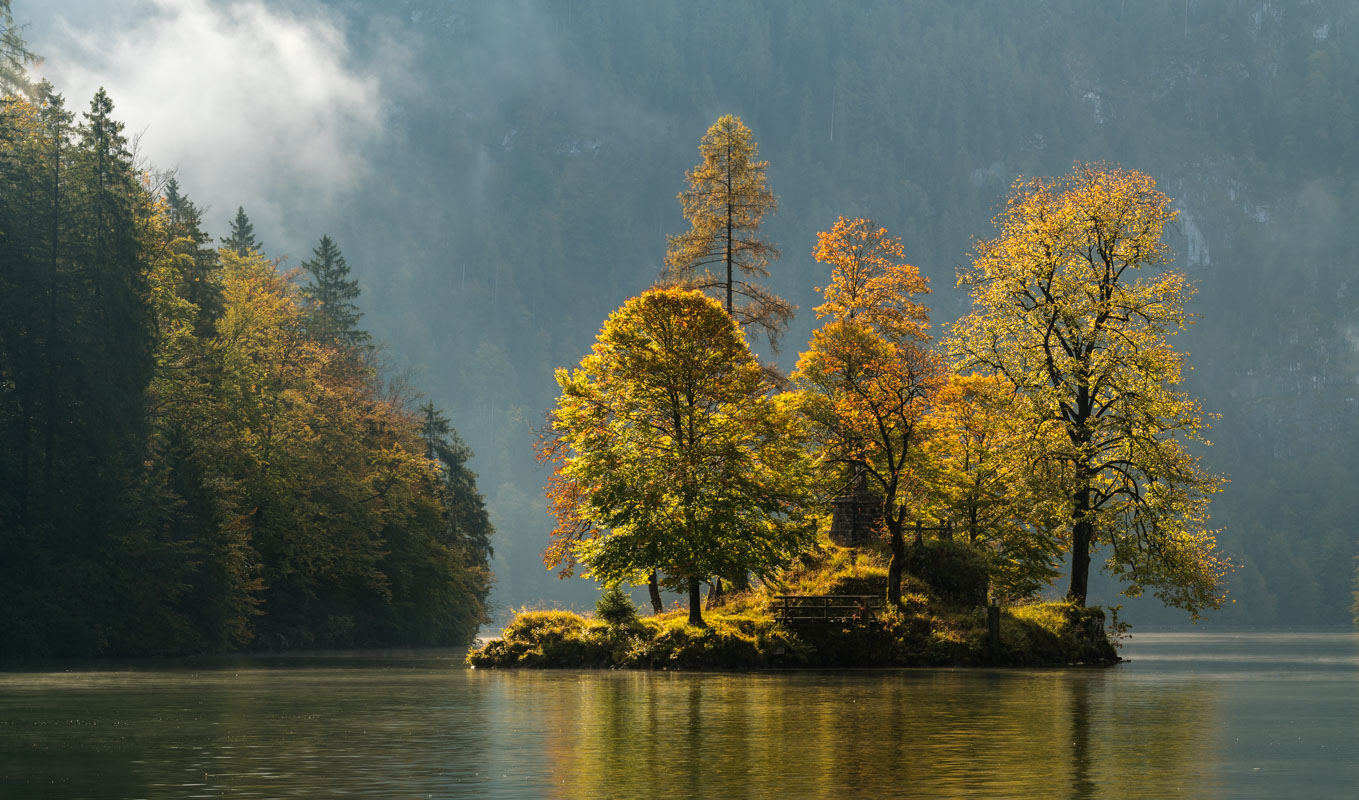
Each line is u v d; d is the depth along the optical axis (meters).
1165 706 30.45
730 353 51.22
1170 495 53.44
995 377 57.44
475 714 27.89
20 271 68.12
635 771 18.56
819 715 27.23
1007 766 19.08
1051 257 56.78
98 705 31.30
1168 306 55.56
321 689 37.28
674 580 49.69
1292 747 21.83
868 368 52.84
